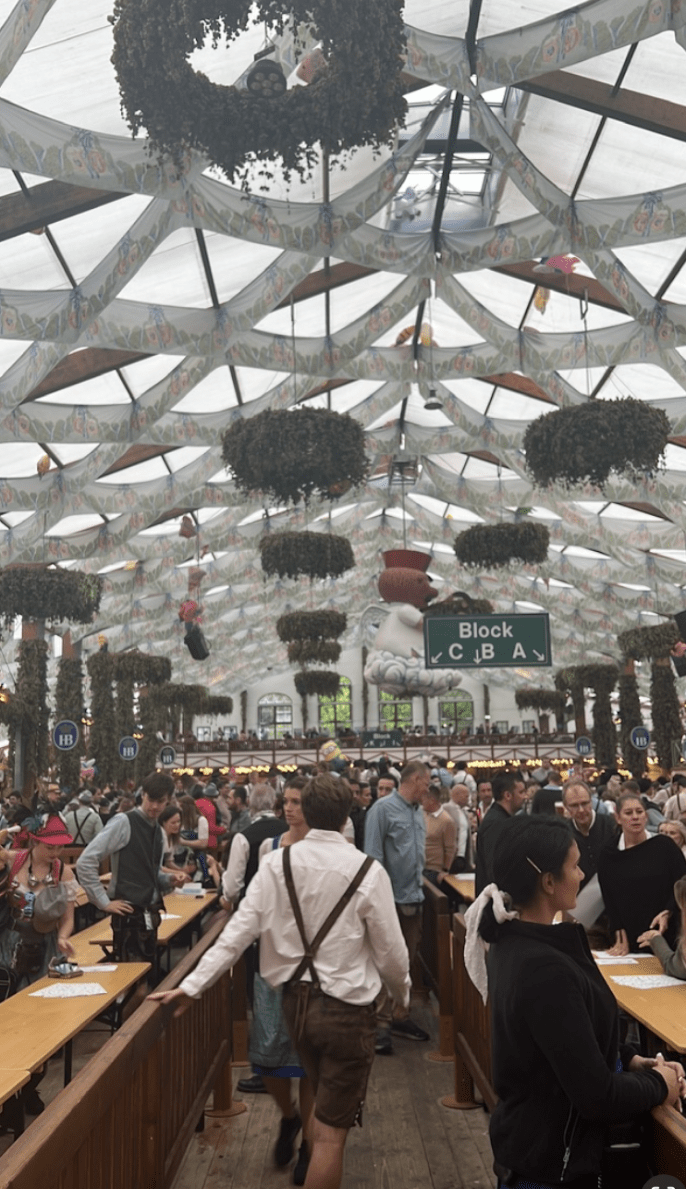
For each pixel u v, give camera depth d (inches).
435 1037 279.6
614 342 692.7
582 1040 90.8
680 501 933.8
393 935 140.7
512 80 409.4
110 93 405.7
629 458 451.2
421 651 1022.4
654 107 442.0
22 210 469.4
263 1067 181.8
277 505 521.3
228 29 217.5
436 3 396.2
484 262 569.3
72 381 676.7
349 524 1481.3
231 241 569.3
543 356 717.9
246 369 778.2
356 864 141.9
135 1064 127.1
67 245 508.4
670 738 1158.3
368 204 505.7
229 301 622.5
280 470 476.7
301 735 2206.0
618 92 442.3
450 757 1758.1
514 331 721.0
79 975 201.2
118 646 1738.4
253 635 2055.9
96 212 491.2
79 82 395.5
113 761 1186.0
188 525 936.3
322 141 239.6
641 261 588.4
